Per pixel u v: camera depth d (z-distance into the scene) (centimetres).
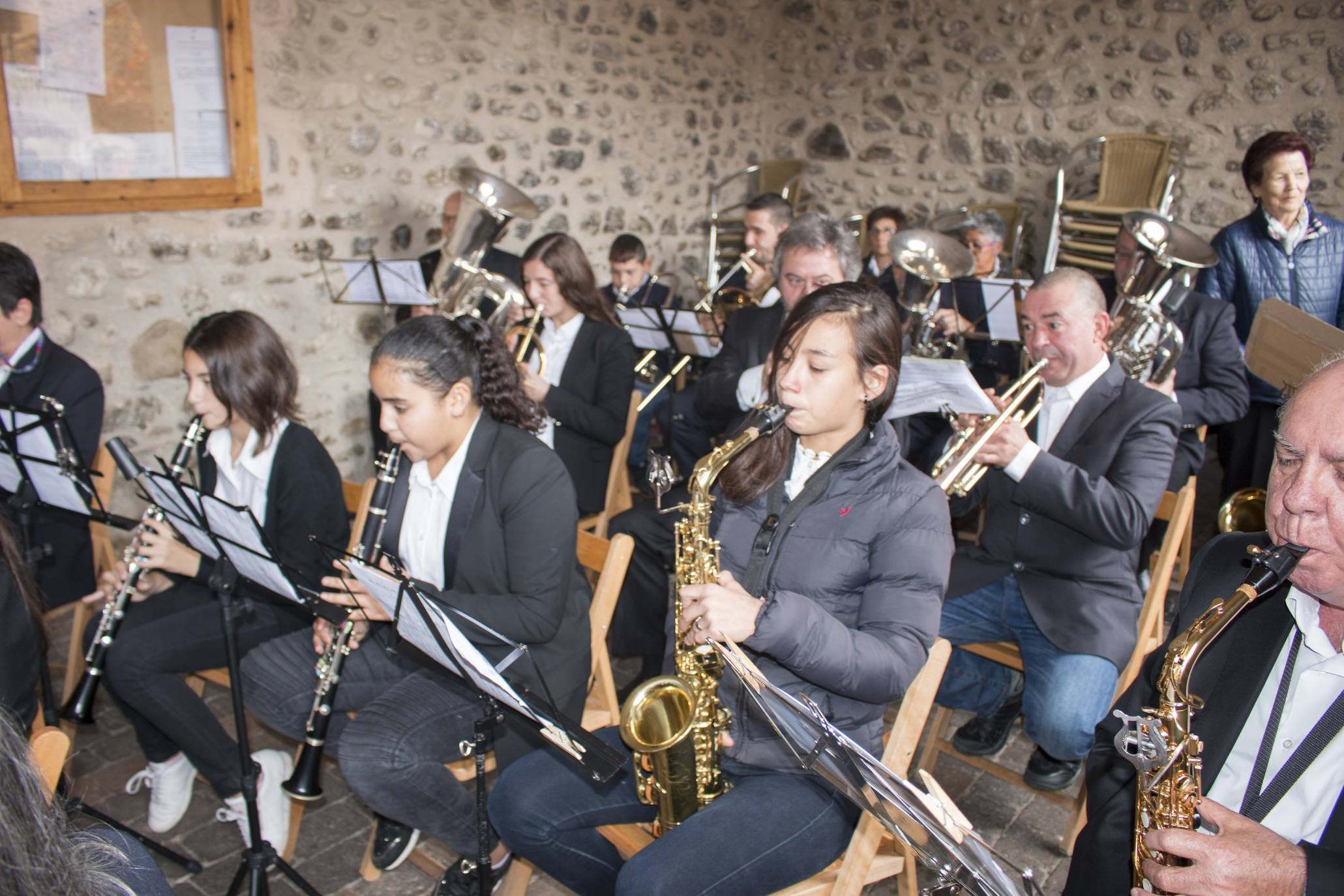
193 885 245
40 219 407
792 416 182
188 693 246
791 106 777
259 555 204
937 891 169
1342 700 132
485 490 219
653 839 188
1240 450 419
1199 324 378
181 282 455
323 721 218
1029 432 283
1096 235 635
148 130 434
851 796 142
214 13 445
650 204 705
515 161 603
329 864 256
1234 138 611
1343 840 125
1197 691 145
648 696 176
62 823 95
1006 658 263
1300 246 429
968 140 707
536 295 380
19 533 257
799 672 166
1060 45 662
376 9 511
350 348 527
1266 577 126
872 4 728
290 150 486
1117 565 256
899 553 178
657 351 470
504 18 579
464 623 202
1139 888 135
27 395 309
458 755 218
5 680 172
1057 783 271
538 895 247
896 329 182
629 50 665
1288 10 583
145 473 213
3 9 386
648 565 323
